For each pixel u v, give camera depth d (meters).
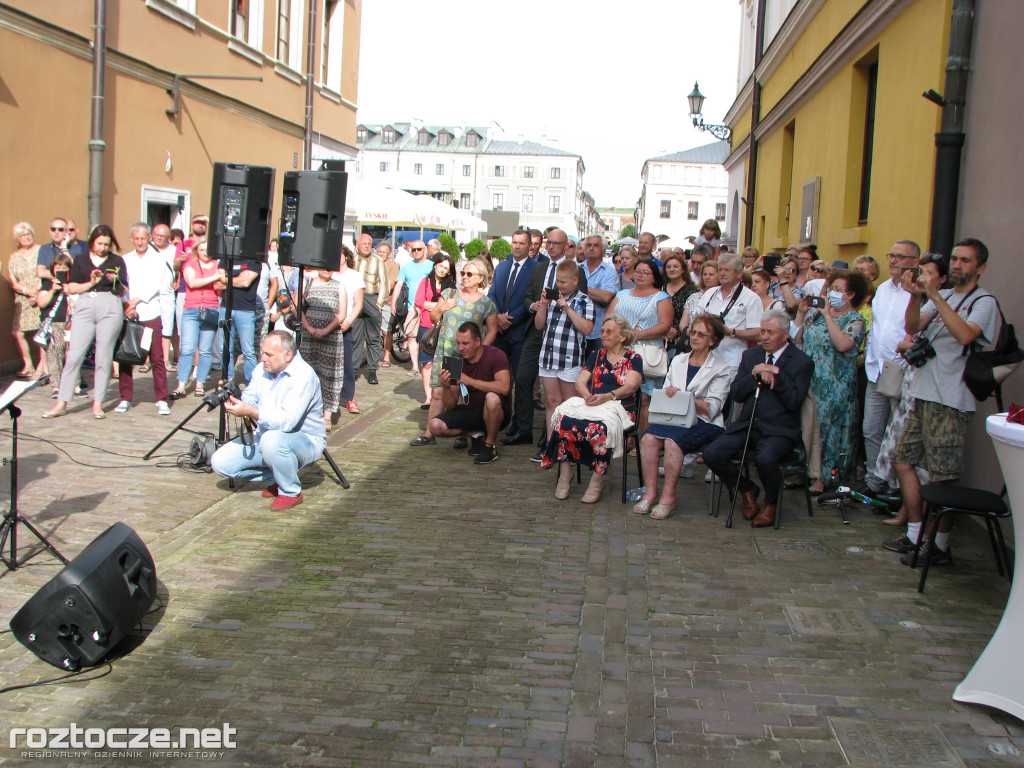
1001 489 5.46
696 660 4.12
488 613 4.61
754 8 19.06
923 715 3.64
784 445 5.98
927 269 4.93
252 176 7.22
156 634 4.29
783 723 3.59
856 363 6.78
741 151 19.89
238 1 15.59
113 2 11.76
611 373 6.59
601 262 8.28
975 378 4.95
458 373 7.50
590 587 4.96
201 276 9.45
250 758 3.31
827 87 11.23
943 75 6.86
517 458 7.87
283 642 4.24
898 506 6.29
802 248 8.84
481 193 96.50
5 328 10.17
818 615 4.60
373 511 6.24
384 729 3.53
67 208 11.06
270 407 6.23
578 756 3.37
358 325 11.45
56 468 6.82
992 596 4.86
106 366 8.37
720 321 6.39
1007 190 5.70
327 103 20.22
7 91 9.92
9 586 4.71
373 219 20.28
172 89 13.27
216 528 5.78
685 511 6.44
